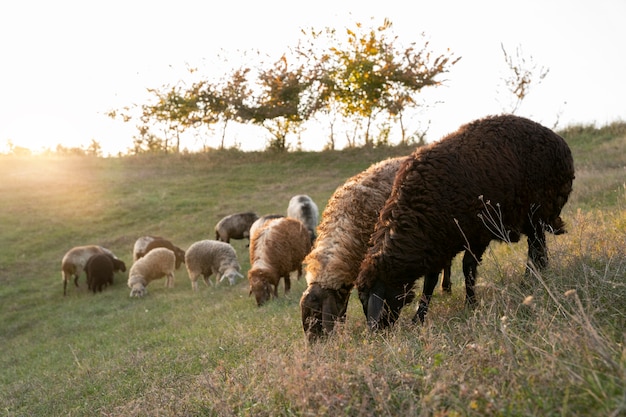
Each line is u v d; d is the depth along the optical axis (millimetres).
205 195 28047
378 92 38469
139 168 35562
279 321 7598
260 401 3615
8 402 7512
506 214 5605
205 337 7984
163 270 16766
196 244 15781
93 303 15883
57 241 22516
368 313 5148
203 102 41406
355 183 6766
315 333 5996
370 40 38438
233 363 5703
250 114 39812
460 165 5371
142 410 4707
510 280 5480
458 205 5266
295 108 39406
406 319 5574
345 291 6359
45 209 26562
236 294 13414
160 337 9391
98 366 8109
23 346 12484
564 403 2424
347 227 6391
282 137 40719
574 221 6594
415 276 5293
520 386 2771
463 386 2779
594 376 2586
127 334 10875
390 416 2887
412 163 5531
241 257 18578
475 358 3232
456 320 5121
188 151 40281
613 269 4648
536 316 3889
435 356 3438
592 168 20688
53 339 12477
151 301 14844
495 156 5551
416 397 3090
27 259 20828
